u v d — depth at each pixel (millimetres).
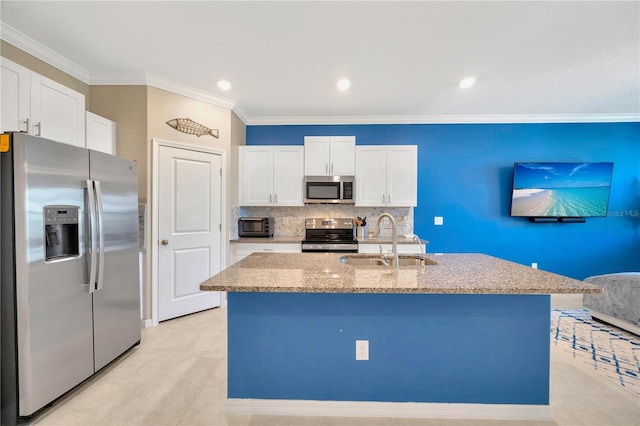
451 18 2133
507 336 1767
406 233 4438
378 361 1792
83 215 2033
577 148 4348
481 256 2465
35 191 1727
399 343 1785
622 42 2436
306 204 4398
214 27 2254
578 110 4109
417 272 1812
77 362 1988
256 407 1807
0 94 1965
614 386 2082
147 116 3086
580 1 1954
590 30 2271
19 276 1677
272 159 4176
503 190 4402
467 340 1774
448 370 1781
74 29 2281
